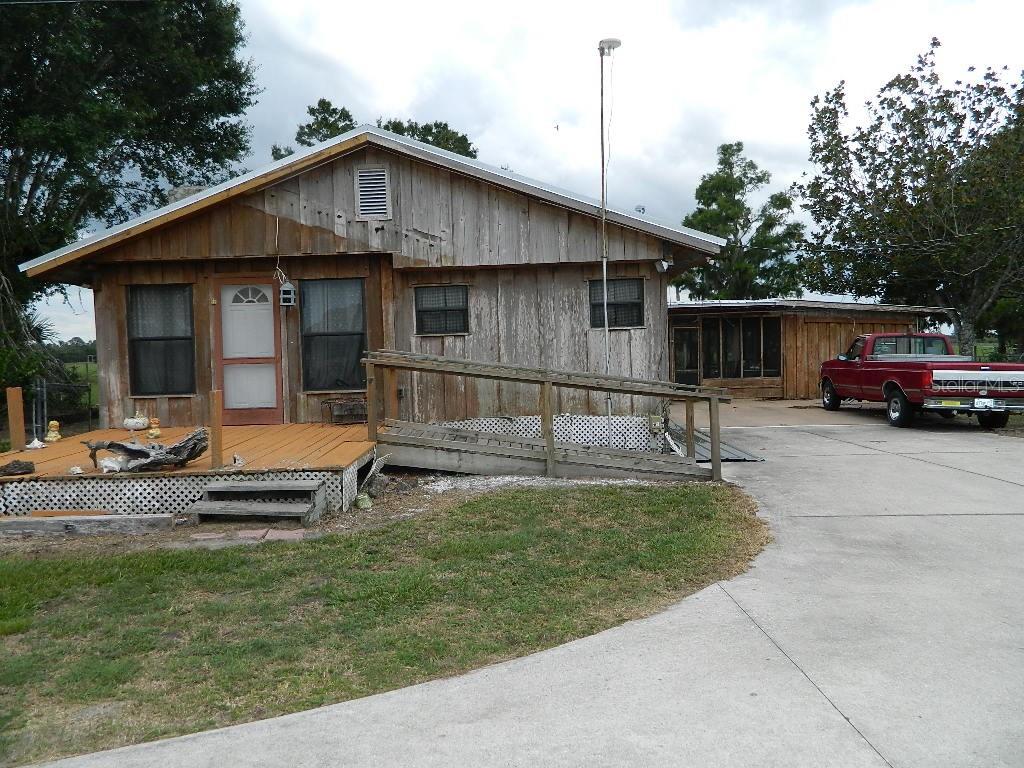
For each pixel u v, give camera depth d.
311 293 10.52
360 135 9.95
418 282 10.46
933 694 3.55
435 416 10.48
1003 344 26.64
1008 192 18.14
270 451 8.08
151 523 6.58
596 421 10.44
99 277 10.37
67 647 4.27
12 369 14.56
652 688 3.66
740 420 15.70
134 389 10.45
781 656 4.01
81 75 18.73
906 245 19.41
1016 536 6.39
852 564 5.65
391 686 3.76
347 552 5.91
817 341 21.08
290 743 3.20
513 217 10.20
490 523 6.72
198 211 10.00
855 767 2.95
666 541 6.19
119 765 3.05
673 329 21.03
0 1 15.73
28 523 6.50
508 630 4.45
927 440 12.23
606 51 9.95
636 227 9.90
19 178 19.36
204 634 4.42
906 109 19.88
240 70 23.25
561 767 2.97
